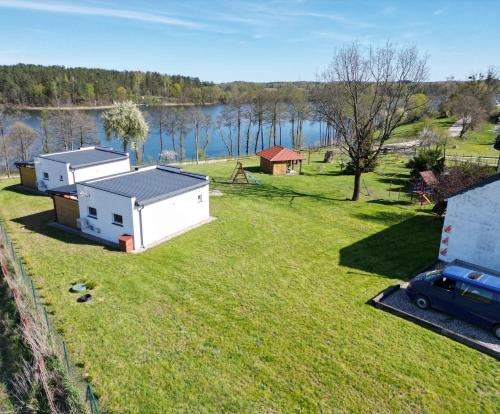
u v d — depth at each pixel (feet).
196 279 54.29
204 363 37.09
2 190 104.37
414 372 36.14
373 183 119.34
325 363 37.29
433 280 45.91
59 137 208.85
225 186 113.19
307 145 291.17
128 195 62.69
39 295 48.98
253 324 43.52
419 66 94.32
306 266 59.11
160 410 31.55
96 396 32.76
